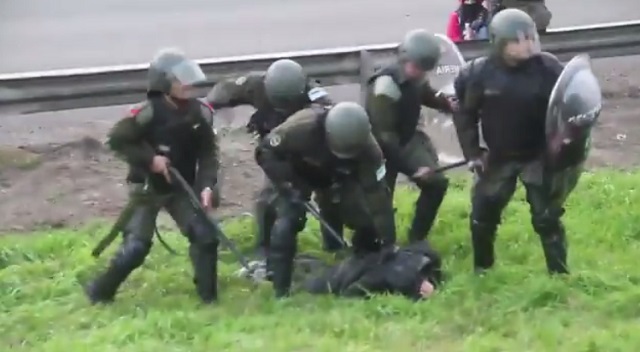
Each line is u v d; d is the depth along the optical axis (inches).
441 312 279.9
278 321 277.7
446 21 704.4
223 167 426.3
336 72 447.8
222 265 335.6
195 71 287.3
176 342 267.6
